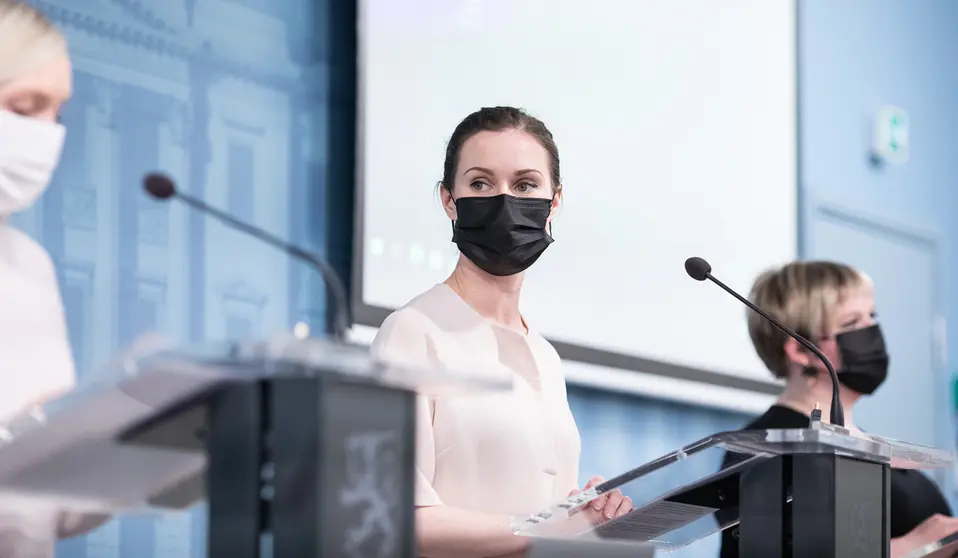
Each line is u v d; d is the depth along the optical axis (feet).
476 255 14.67
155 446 8.16
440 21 23.02
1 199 14.39
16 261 14.35
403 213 22.13
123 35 18.57
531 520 11.51
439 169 22.82
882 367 18.21
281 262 20.61
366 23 21.70
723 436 10.74
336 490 7.69
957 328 38.78
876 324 18.31
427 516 13.12
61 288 17.48
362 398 7.96
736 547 14.53
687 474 12.35
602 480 12.19
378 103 21.84
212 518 7.88
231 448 7.86
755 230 30.60
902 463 13.07
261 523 7.80
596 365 25.66
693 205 28.68
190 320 19.17
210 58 19.79
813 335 18.12
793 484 10.93
